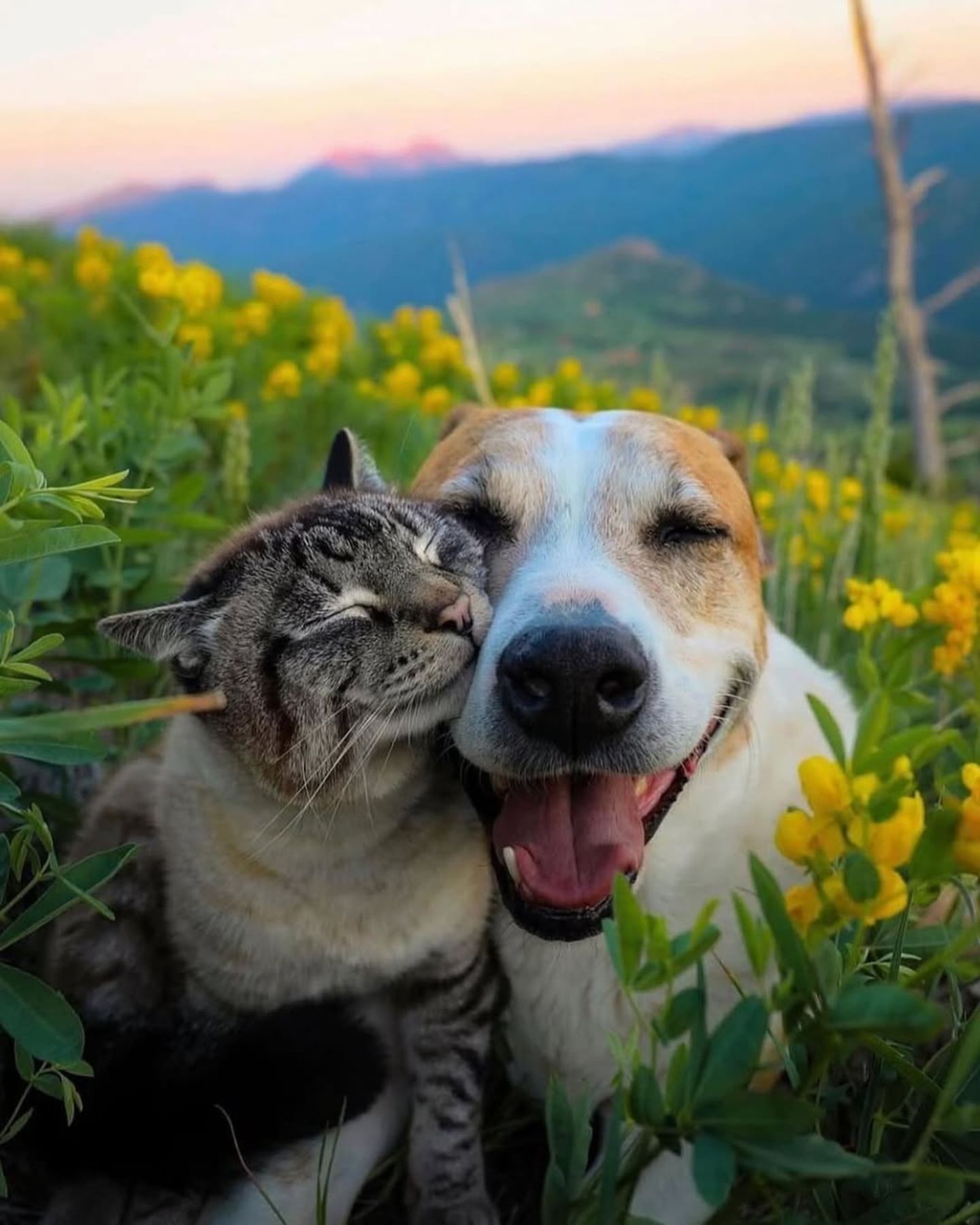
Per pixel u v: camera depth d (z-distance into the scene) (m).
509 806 0.38
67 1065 0.31
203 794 0.39
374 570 0.40
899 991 0.24
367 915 0.39
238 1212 0.37
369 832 0.39
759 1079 0.40
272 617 0.41
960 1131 0.28
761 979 0.26
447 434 0.54
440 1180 0.40
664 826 0.41
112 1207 0.38
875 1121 0.32
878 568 0.77
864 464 0.73
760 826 0.43
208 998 0.40
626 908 0.24
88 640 0.56
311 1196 0.38
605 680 0.35
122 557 0.56
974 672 0.48
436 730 0.41
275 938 0.39
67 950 0.40
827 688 0.50
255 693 0.40
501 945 0.43
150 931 0.40
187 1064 0.38
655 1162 0.37
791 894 0.27
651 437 0.43
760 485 0.93
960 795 0.44
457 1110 0.40
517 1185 0.43
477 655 0.41
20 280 1.49
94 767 0.55
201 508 0.82
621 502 0.42
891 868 0.26
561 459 0.43
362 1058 0.39
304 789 0.38
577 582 0.38
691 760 0.40
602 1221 0.25
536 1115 0.44
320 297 1.63
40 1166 0.39
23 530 0.31
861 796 0.26
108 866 0.33
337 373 1.38
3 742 0.30
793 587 0.74
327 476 0.52
